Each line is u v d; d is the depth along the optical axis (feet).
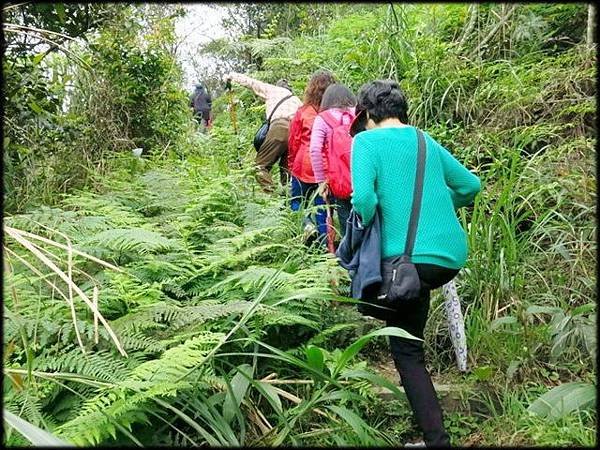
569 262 10.82
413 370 8.10
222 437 7.55
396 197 8.03
